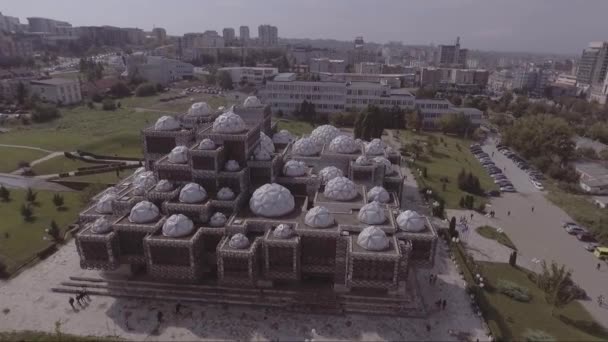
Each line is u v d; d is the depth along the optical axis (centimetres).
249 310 5559
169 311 5538
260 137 7619
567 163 12775
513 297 5941
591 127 17025
